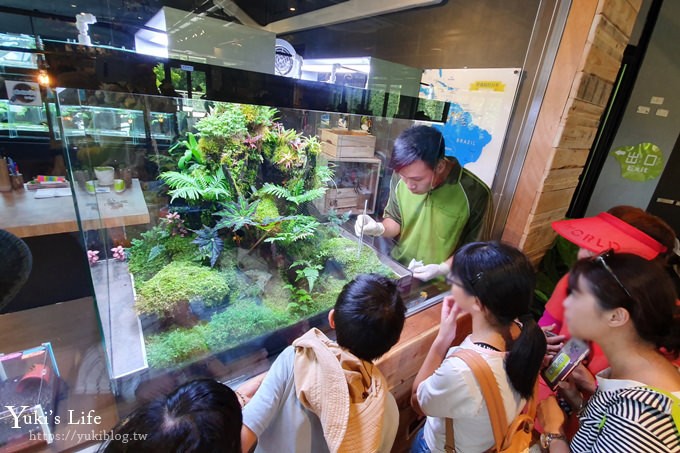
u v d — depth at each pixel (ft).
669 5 8.50
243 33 2.99
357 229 5.10
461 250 3.41
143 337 2.77
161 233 3.40
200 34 2.86
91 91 2.26
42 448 2.20
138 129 2.92
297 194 4.25
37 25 2.78
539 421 3.85
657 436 2.51
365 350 2.69
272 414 2.53
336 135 4.32
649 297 2.74
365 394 2.54
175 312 3.01
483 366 2.95
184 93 2.40
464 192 5.65
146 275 3.15
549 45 5.17
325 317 3.68
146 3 2.82
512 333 3.22
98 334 3.23
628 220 4.71
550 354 4.28
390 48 5.99
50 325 3.28
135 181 3.10
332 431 2.19
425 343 4.41
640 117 9.48
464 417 3.07
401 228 5.83
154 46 2.80
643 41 8.98
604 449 2.73
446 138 6.89
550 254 7.00
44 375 2.54
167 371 2.66
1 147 4.36
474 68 6.13
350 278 4.32
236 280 3.50
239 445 1.90
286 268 4.02
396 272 4.79
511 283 2.99
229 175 3.67
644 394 2.66
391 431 2.96
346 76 4.33
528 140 5.64
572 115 5.24
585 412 3.21
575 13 4.83
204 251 3.48
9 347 2.98
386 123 4.63
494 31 5.75
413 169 5.14
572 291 3.27
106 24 2.81
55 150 4.59
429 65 6.48
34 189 4.51
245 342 3.10
